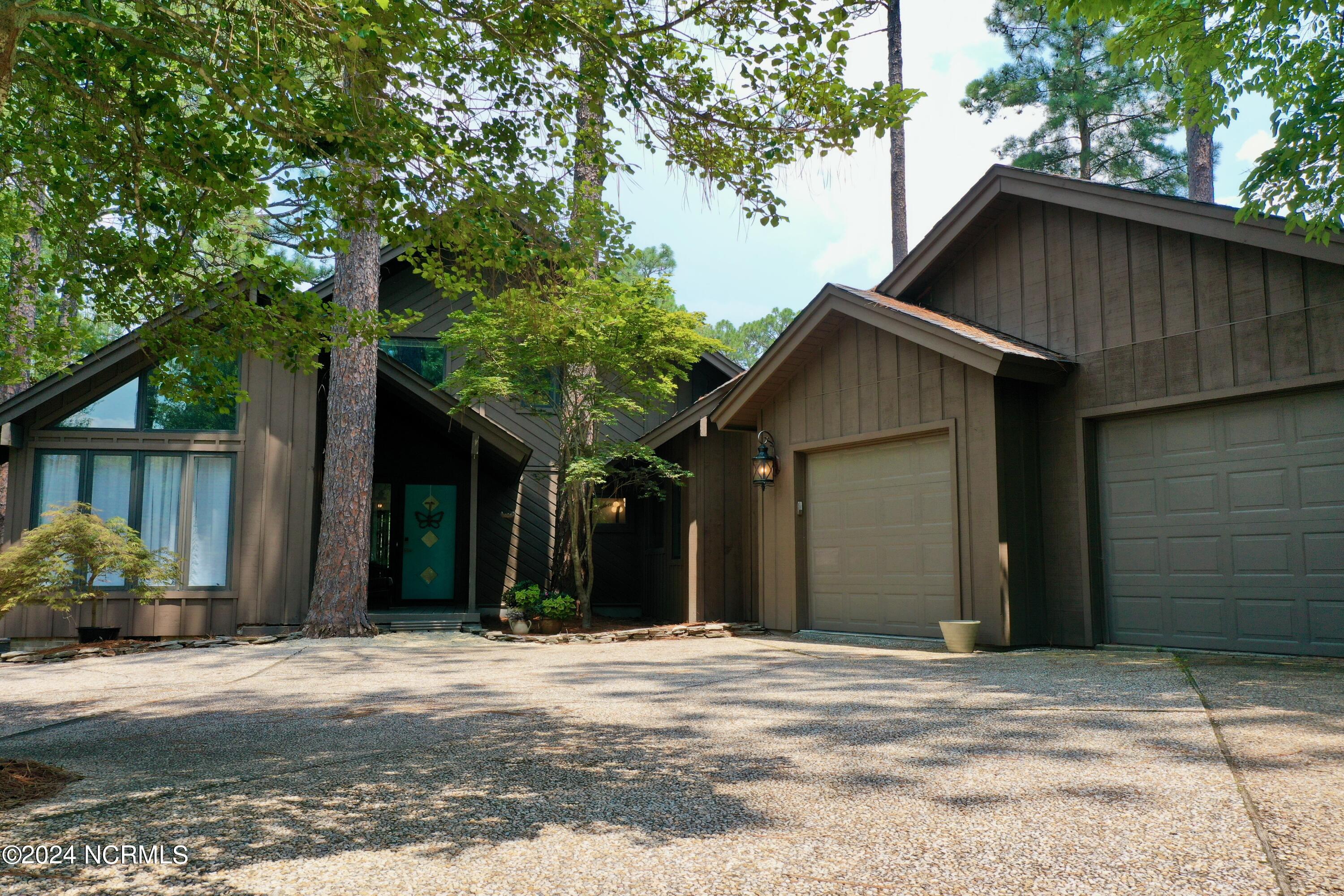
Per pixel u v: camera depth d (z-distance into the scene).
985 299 9.99
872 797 3.17
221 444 12.31
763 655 8.68
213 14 4.73
